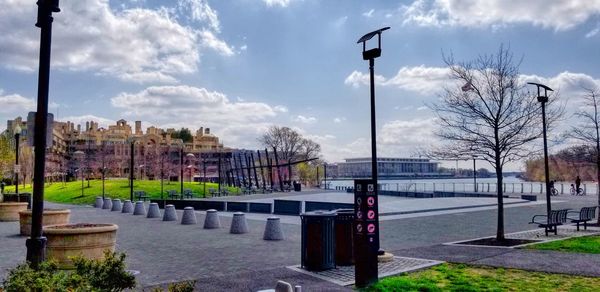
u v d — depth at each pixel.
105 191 54.09
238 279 10.16
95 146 137.00
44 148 7.86
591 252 13.09
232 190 62.41
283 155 105.31
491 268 10.95
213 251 14.54
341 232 11.65
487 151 23.23
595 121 23.52
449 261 11.91
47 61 7.97
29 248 7.60
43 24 7.99
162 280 10.20
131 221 26.11
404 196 47.53
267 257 13.33
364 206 9.53
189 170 108.00
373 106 12.12
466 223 22.56
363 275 9.42
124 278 6.24
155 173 107.00
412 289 8.95
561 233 17.91
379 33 12.17
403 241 16.28
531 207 32.78
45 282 5.34
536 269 10.77
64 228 11.87
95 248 11.88
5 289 5.38
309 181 110.69
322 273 10.77
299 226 21.80
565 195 47.78
